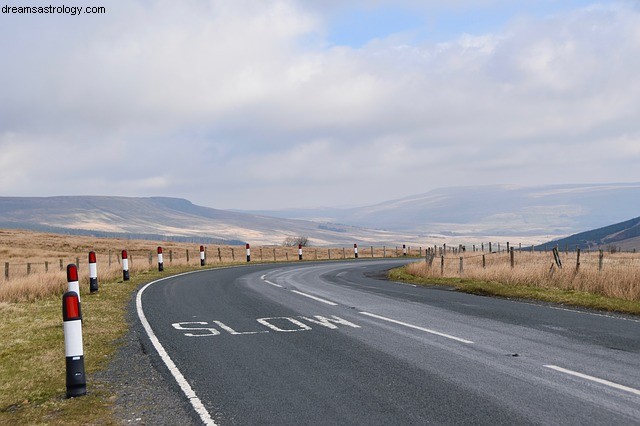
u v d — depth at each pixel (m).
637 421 5.32
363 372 7.36
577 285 17.12
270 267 34.41
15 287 17.41
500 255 46.88
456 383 6.74
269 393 6.50
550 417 5.47
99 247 71.44
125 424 5.60
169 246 80.75
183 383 7.02
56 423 5.66
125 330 10.97
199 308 14.06
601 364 7.61
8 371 7.97
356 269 32.91
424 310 13.30
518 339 9.47
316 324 11.27
